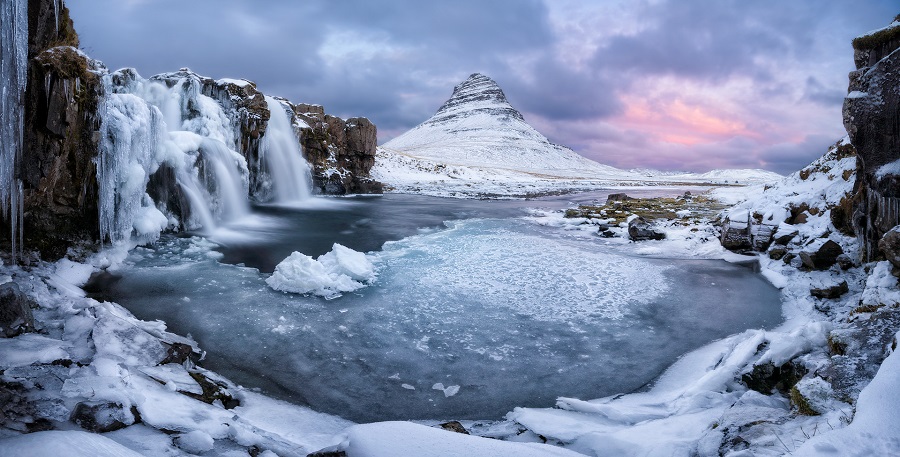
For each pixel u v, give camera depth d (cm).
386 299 840
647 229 1414
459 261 1124
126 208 1032
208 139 1566
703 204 2380
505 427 461
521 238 1445
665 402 512
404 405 525
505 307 818
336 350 644
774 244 1119
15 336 508
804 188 1326
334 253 1000
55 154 754
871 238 862
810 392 380
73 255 873
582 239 1447
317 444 412
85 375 429
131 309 735
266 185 2183
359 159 3347
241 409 488
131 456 313
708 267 1092
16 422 342
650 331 730
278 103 2423
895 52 707
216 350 629
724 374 525
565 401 510
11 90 626
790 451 301
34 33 704
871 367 403
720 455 332
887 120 725
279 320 728
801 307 819
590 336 709
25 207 797
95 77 885
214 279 906
